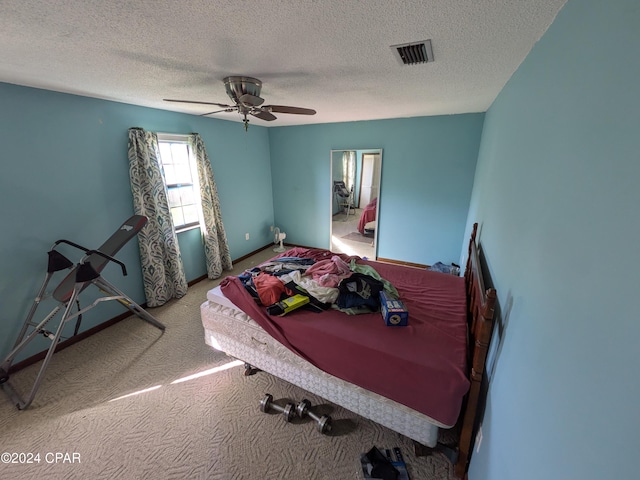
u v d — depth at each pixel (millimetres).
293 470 1438
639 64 456
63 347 2375
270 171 4805
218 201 3721
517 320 977
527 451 719
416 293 2146
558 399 602
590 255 555
